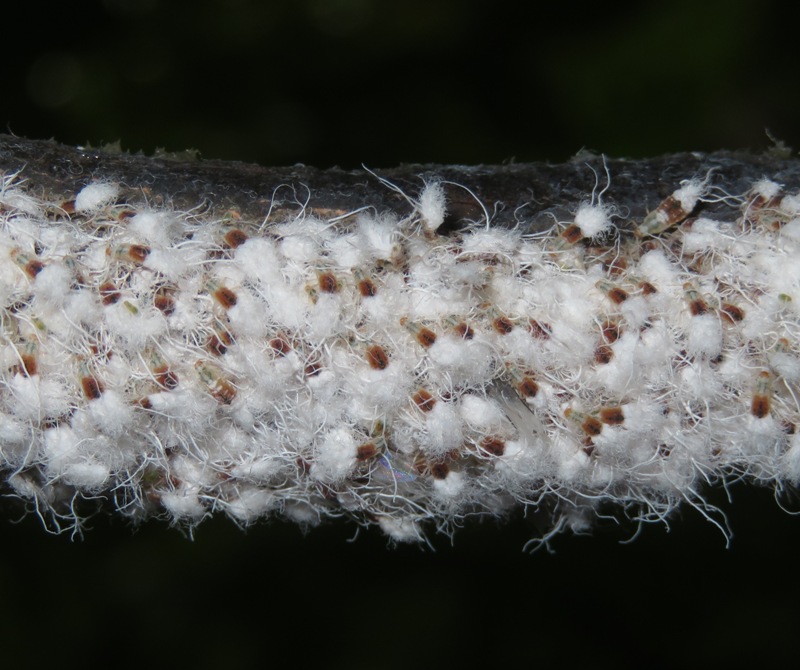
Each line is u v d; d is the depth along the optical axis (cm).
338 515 12
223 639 20
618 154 22
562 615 21
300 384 11
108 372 11
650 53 22
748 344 12
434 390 11
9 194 12
